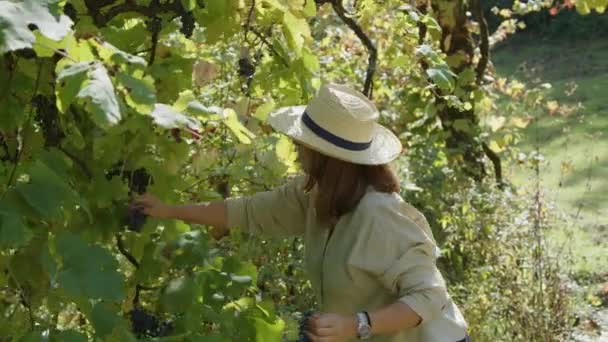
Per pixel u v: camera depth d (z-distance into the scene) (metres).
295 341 3.32
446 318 2.98
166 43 3.45
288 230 3.32
